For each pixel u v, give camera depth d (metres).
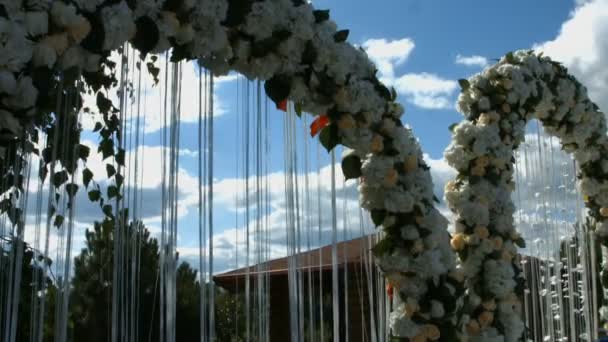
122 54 2.12
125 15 1.74
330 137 2.47
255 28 2.15
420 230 2.59
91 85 2.40
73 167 2.03
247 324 2.13
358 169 2.57
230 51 2.14
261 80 2.26
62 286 1.95
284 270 5.50
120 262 2.09
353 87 2.40
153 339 3.33
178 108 2.05
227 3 2.04
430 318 2.59
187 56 2.04
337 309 2.45
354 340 5.24
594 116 3.93
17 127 1.58
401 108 2.62
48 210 1.91
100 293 2.62
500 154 3.31
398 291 2.62
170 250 1.96
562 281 4.29
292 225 2.34
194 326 5.66
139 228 2.17
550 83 3.72
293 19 2.23
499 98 3.39
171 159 2.02
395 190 2.55
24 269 2.22
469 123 3.34
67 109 2.04
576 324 4.41
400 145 2.56
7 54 1.51
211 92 2.10
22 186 2.00
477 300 3.12
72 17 1.63
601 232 4.04
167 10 1.91
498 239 3.19
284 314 6.14
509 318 3.19
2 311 1.95
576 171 4.11
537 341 4.00
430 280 2.59
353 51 2.45
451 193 3.29
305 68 2.31
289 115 2.46
